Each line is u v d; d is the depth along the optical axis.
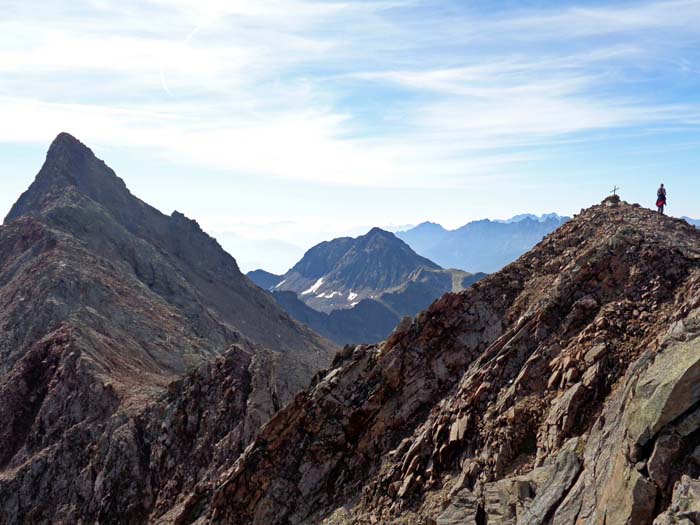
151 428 61.06
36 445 68.69
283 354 62.78
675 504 16.72
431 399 35.59
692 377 19.05
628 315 30.41
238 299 153.00
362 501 32.22
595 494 20.75
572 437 25.77
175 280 126.75
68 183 142.75
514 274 39.19
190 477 54.91
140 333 94.12
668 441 18.61
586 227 40.97
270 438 38.41
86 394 70.38
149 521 53.41
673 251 33.19
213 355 98.44
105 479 57.88
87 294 95.25
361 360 38.78
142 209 158.25
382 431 35.62
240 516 36.75
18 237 117.56
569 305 33.41
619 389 24.69
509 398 29.97
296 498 35.56
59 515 57.78
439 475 29.89
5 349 85.75
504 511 23.62
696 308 26.22
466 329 37.19
